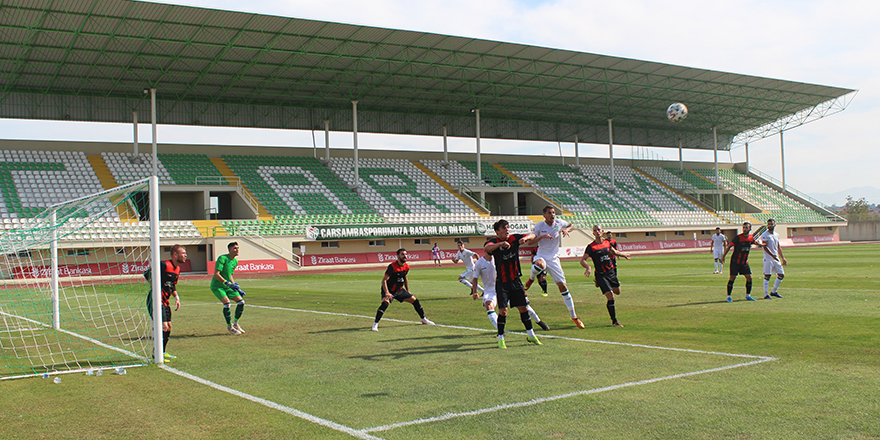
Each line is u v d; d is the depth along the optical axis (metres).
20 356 8.64
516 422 4.75
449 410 5.14
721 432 4.37
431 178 48.03
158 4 25.83
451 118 48.91
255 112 41.72
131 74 33.56
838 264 23.38
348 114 45.16
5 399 6.00
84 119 36.97
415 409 5.21
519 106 46.62
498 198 51.09
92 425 5.02
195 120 39.84
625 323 9.95
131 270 31.17
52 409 5.57
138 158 38.62
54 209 12.48
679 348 7.57
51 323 12.51
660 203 54.06
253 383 6.39
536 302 13.52
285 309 13.77
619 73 39.41
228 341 9.34
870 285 14.73
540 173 53.75
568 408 5.07
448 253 41.81
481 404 5.29
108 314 14.18
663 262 30.45
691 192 57.31
